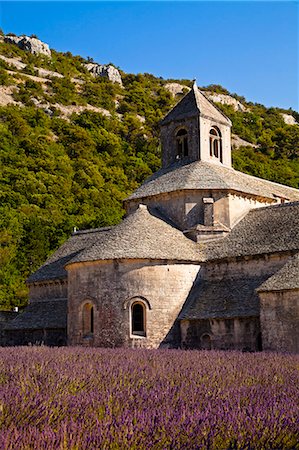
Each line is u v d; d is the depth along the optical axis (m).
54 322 43.94
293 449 8.88
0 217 88.06
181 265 37.28
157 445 8.18
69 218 89.12
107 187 105.50
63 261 48.38
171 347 35.72
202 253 39.03
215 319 34.78
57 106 153.75
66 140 121.75
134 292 35.72
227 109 161.62
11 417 9.41
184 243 39.16
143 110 170.25
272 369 18.94
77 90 176.50
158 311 35.84
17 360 20.89
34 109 138.00
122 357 23.66
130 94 179.62
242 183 44.22
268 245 36.44
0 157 105.00
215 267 38.03
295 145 134.88
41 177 101.62
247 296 35.06
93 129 133.00
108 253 36.28
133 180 114.38
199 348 35.34
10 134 114.56
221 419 9.59
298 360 22.94
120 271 36.06
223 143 46.75
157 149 130.88
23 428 8.75
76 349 30.62
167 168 45.84
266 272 35.84
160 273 36.41
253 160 115.94
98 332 36.09
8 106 135.62
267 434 9.04
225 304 35.22
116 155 122.44
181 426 9.09
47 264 49.72
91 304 36.75
